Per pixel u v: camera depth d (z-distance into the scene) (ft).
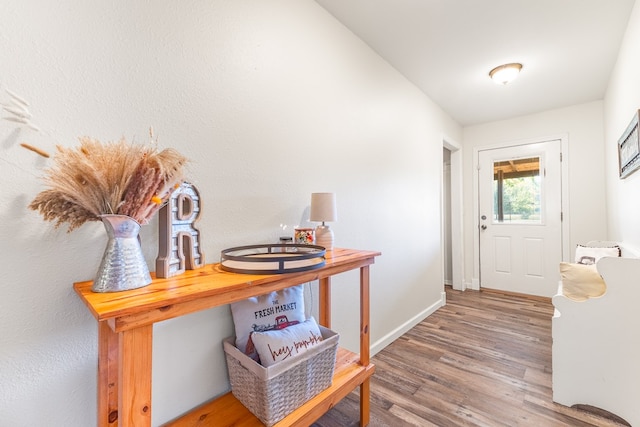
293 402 3.61
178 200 3.22
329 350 4.05
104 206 2.58
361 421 4.59
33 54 2.62
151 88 3.35
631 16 5.83
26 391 2.62
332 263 3.81
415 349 7.29
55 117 2.73
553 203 11.27
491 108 11.07
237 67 4.21
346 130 6.27
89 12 2.92
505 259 12.35
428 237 9.87
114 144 2.78
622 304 4.71
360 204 6.70
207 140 3.86
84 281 2.91
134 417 2.22
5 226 2.51
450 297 11.89
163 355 3.48
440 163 10.84
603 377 4.84
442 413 4.91
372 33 6.51
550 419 4.78
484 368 6.34
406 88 8.59
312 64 5.45
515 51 7.23
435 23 6.18
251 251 4.33
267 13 4.64
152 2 3.36
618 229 8.30
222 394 4.02
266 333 3.77
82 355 2.91
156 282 2.82
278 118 4.80
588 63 7.80
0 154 2.48
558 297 5.19
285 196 4.92
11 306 2.55
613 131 8.54
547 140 11.35
